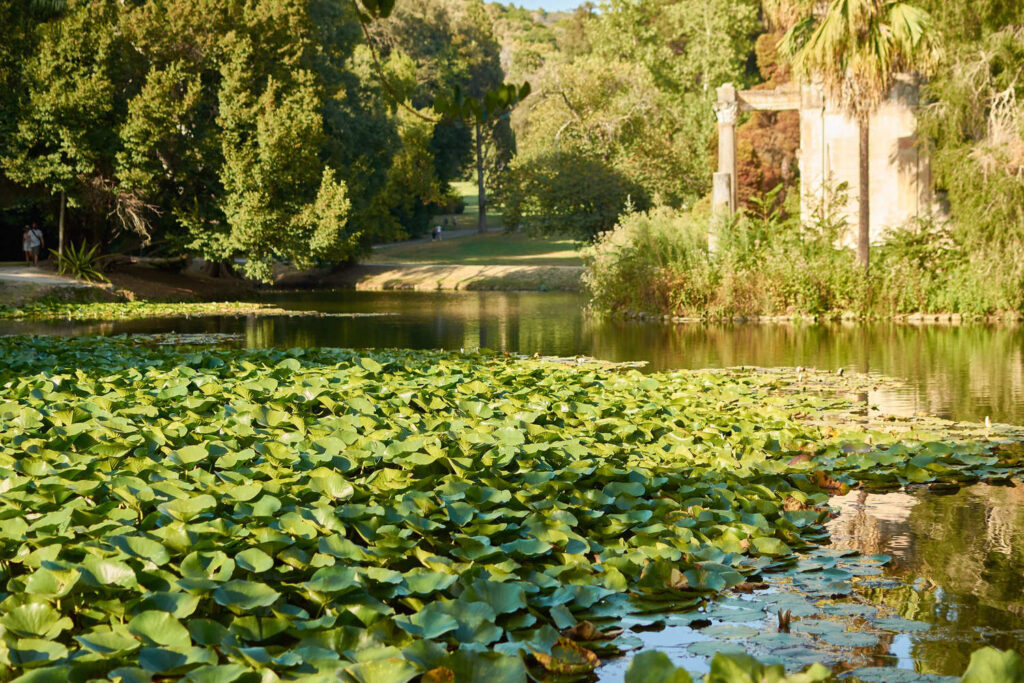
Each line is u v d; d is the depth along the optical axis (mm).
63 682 2418
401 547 3531
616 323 17844
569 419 6715
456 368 9219
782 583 3666
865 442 6305
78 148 23172
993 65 17109
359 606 2984
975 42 16953
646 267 19266
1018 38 16391
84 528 3590
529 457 5238
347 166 35000
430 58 56875
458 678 2557
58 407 6379
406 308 23312
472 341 14602
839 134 21844
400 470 4891
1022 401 8219
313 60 31703
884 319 17203
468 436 5551
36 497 4012
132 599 2965
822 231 19578
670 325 17141
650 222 20531
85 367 9484
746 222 19141
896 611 3348
